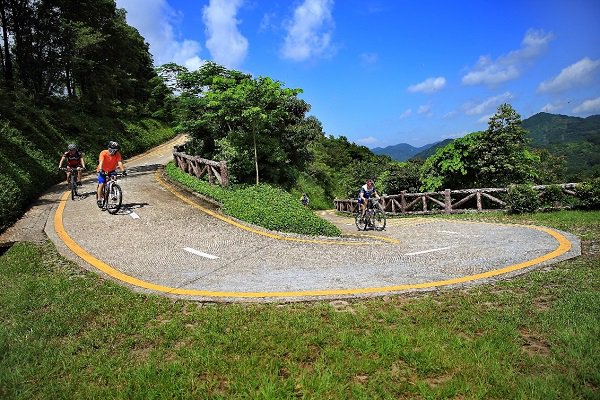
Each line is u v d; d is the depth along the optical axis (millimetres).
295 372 3258
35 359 3572
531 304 4594
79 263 6891
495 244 8242
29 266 6574
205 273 6457
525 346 3635
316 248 8305
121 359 3594
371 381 3098
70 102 34406
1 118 20578
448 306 4672
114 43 44406
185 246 8312
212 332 4027
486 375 3105
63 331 4195
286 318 4383
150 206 12445
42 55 30344
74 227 9695
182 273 6461
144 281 6020
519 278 5660
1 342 3799
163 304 5004
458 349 3527
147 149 40562
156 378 3217
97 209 11836
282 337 3896
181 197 14047
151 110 53531
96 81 39125
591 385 2973
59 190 16172
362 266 6770
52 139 24672
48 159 20453
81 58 33594
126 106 47656
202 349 3678
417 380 3141
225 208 11898
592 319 3908
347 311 4660
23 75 30750
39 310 4746
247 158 18516
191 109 20172
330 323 4285
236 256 7613
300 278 6086
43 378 3309
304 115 28812
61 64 31297
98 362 3533
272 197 12938
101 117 36969
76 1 34031
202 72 19156
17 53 29938
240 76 19344
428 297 5023
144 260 7230
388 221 16328
